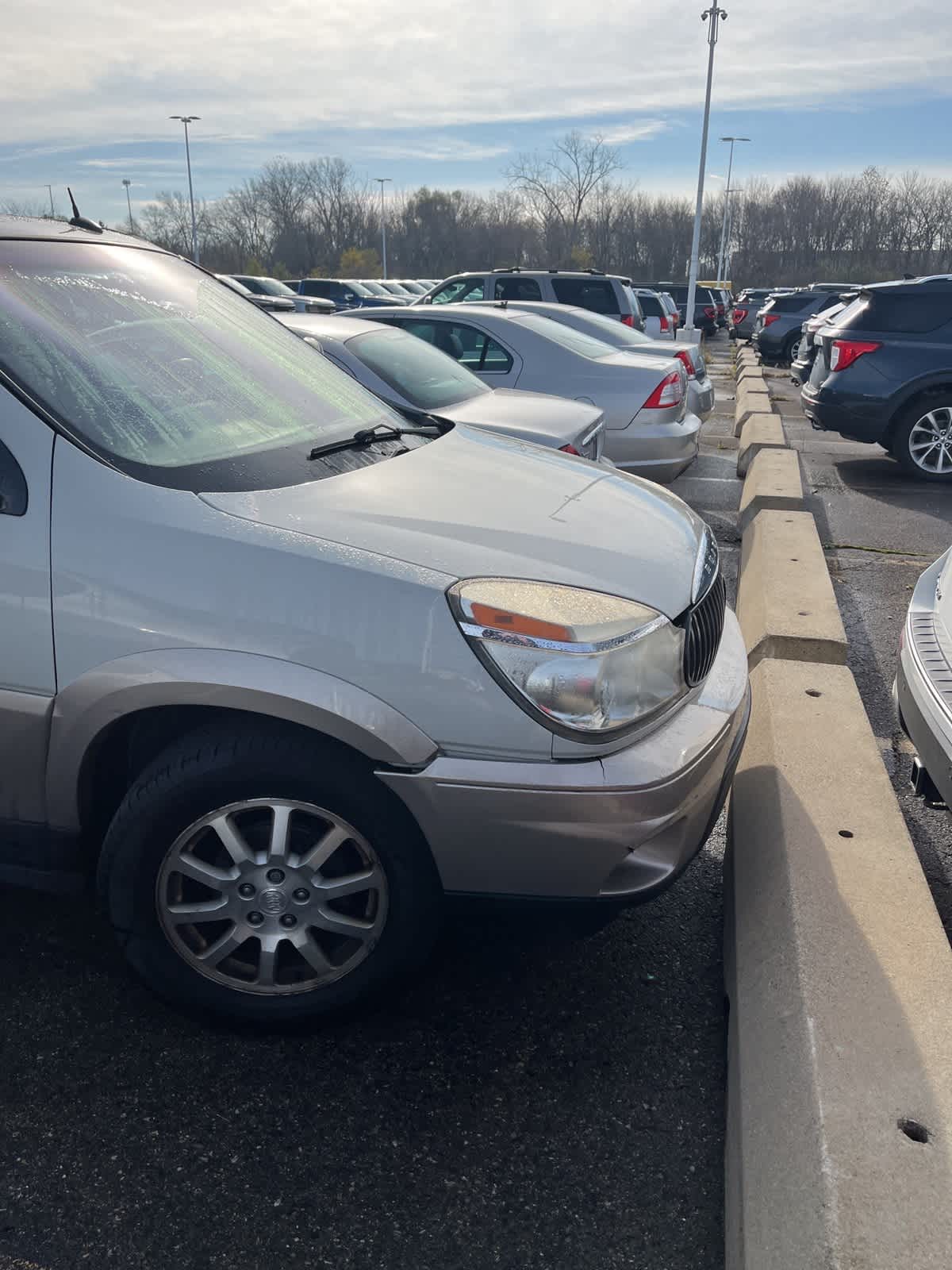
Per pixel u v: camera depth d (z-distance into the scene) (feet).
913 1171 5.42
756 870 8.50
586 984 8.44
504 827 6.87
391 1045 7.68
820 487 29.71
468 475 8.77
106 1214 6.22
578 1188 6.49
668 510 9.30
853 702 11.52
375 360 19.02
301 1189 6.42
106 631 6.89
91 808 7.57
